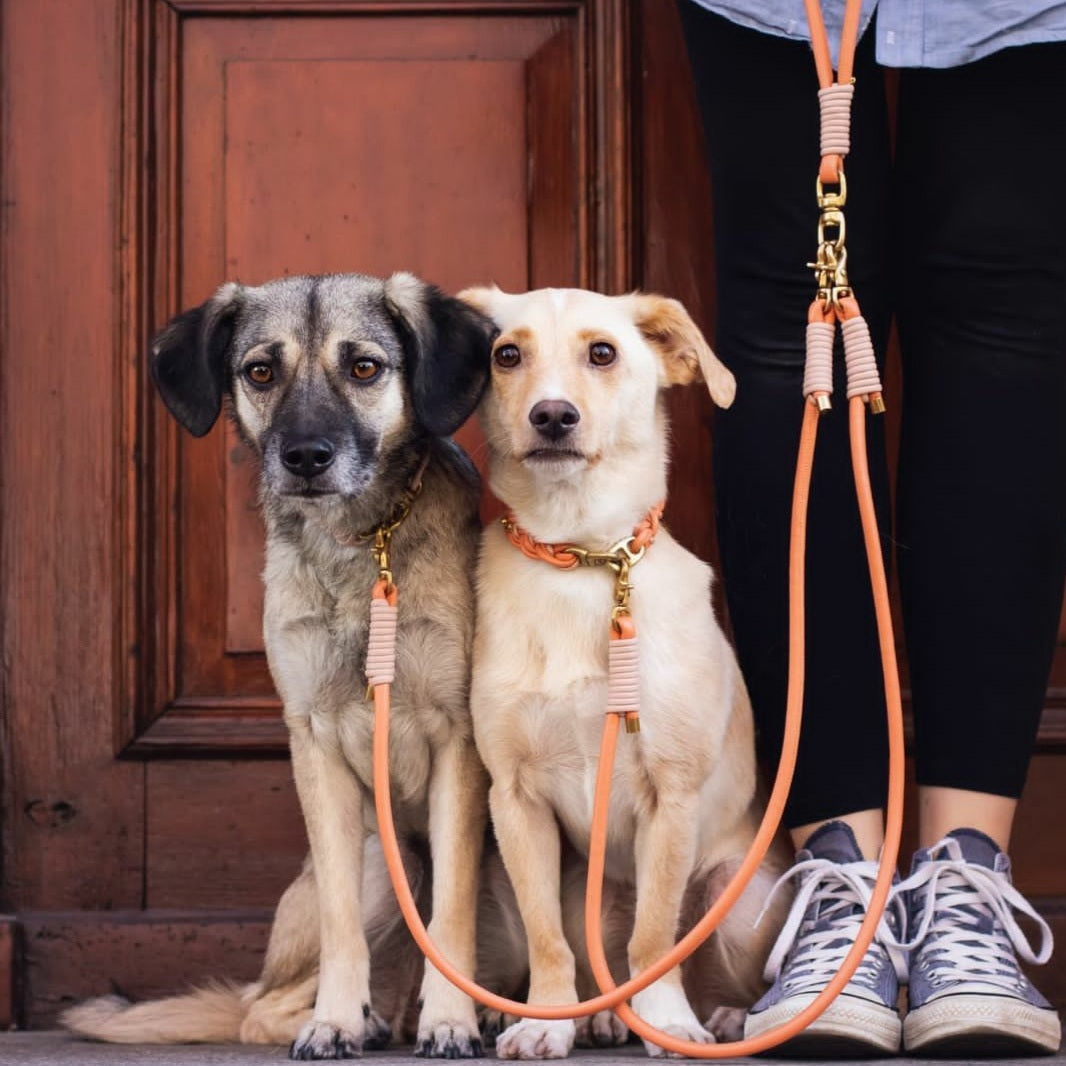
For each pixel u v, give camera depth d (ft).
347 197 9.37
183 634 9.19
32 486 9.12
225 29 9.39
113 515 9.11
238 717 9.09
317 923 7.68
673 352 7.79
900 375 9.33
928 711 7.32
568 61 9.39
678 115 9.35
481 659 7.36
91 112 9.24
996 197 7.00
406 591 7.48
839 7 7.01
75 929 8.78
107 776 9.03
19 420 9.14
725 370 7.34
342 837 7.43
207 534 9.23
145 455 9.14
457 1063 6.57
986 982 6.45
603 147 9.28
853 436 6.03
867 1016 6.36
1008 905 6.98
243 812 9.04
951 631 7.23
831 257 6.15
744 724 7.95
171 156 9.30
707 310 9.33
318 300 7.80
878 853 7.38
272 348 7.72
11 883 8.98
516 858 7.25
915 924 6.95
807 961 6.75
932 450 7.32
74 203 9.21
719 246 7.68
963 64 6.86
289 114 9.39
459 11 9.37
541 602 7.30
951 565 7.23
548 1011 6.02
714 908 5.96
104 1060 6.75
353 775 7.62
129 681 9.04
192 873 9.02
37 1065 6.53
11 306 9.18
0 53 9.25
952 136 7.04
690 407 9.37
